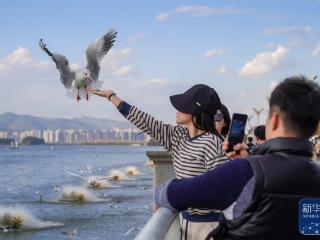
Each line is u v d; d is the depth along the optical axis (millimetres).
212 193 2756
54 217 51938
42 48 5238
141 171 128125
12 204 63062
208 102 4688
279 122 2934
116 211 56000
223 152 4551
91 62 5273
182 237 4531
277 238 2746
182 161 4648
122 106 5070
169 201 2832
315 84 2949
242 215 2771
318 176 2791
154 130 4898
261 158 2824
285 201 2730
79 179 105500
